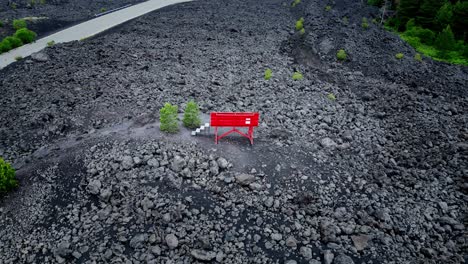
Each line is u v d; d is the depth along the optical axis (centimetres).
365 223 1362
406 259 1246
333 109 2130
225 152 1549
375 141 1883
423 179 1608
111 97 2153
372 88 2467
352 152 1762
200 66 2652
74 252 1191
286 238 1286
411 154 1788
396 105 2248
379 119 2106
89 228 1264
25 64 2547
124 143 1534
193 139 1596
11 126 1911
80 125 1898
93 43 2936
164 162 1451
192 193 1380
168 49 2928
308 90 2350
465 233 1348
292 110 2055
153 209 1312
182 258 1201
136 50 2847
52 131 1844
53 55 2667
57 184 1394
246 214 1353
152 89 2266
